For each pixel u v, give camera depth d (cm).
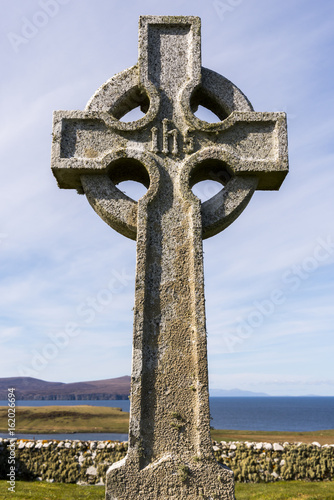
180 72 512
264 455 937
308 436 1711
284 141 494
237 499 761
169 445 392
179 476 380
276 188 525
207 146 490
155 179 465
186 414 400
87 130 491
